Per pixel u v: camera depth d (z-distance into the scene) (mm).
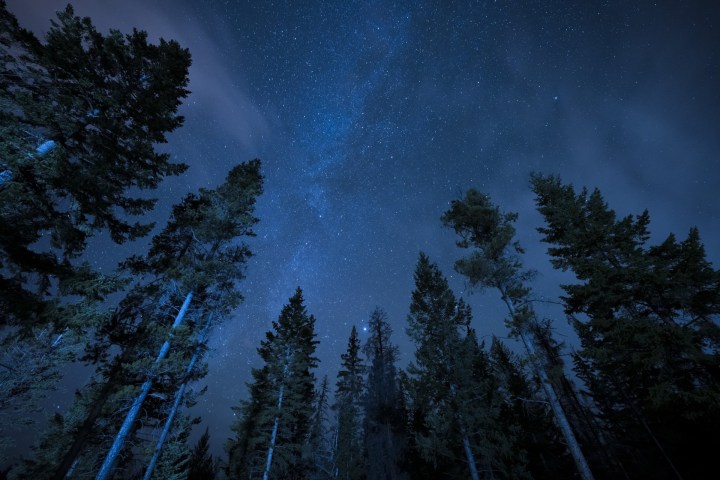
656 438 16984
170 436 15359
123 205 11977
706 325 12680
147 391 12609
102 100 11125
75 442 11344
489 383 17328
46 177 8922
